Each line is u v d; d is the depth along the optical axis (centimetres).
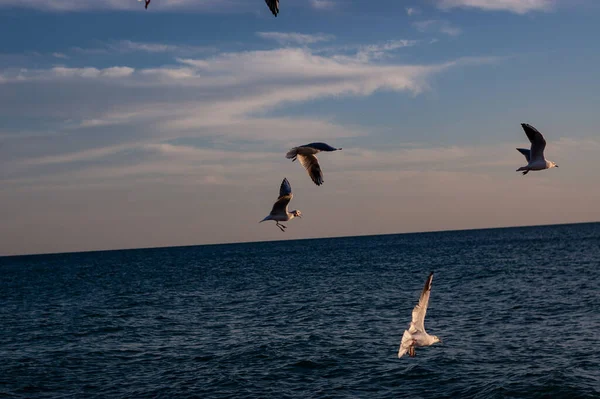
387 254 13038
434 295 4897
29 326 4069
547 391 2083
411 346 1273
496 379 2244
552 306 3950
